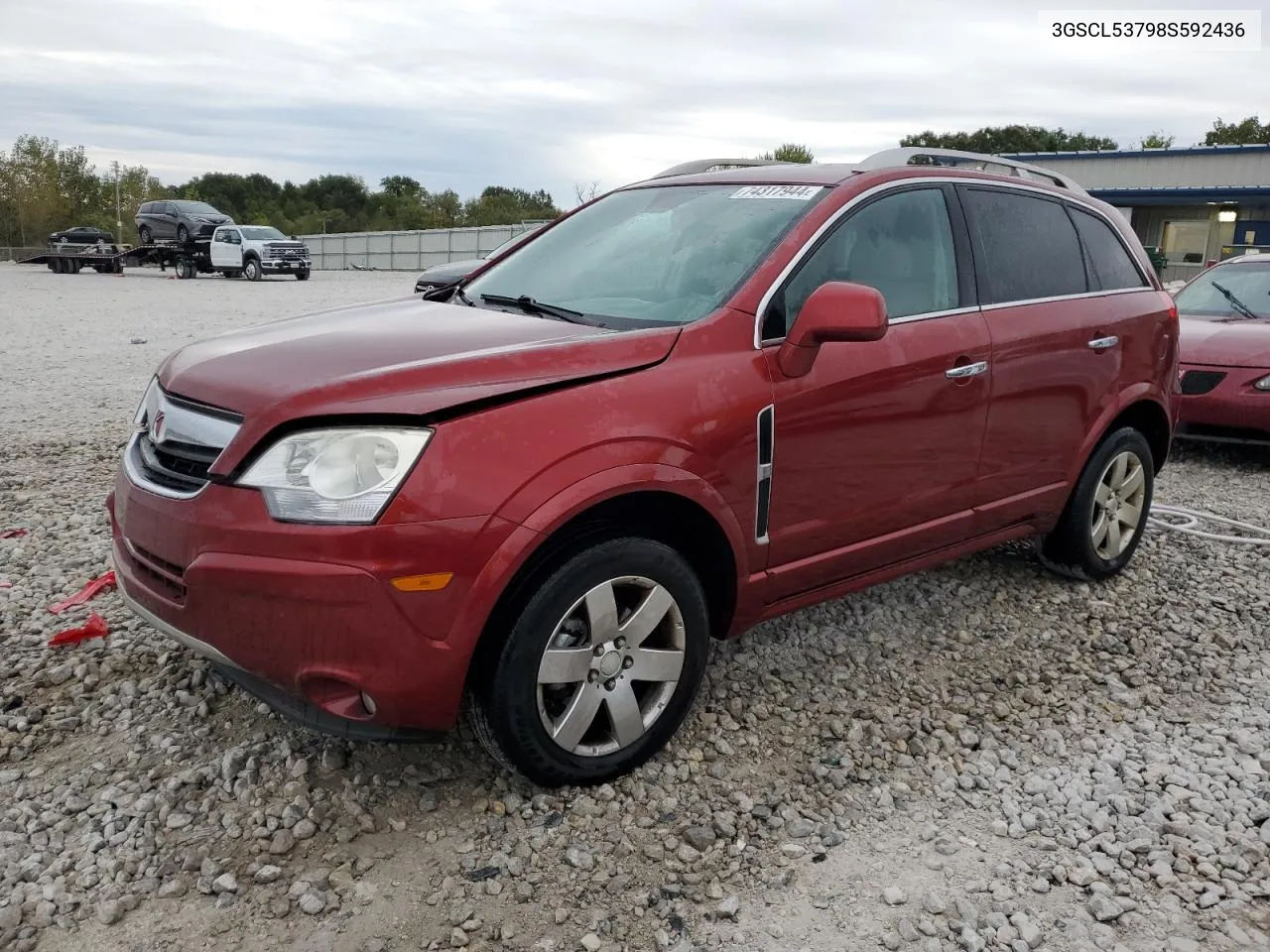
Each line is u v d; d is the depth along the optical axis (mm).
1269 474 7617
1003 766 3375
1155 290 5027
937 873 2818
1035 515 4461
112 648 3918
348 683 2678
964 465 3986
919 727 3590
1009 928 2584
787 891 2723
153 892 2627
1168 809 3113
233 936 2488
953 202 4070
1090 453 4648
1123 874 2807
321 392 2715
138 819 2887
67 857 2727
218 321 17766
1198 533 5789
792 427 3324
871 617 4492
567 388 2906
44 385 10188
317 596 2602
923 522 3920
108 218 75250
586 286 3723
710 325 3238
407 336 3191
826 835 2951
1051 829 3020
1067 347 4328
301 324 3559
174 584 2857
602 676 3018
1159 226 35938
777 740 3463
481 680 2855
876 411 3570
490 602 2705
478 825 2934
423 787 3098
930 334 3770
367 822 2906
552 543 2861
